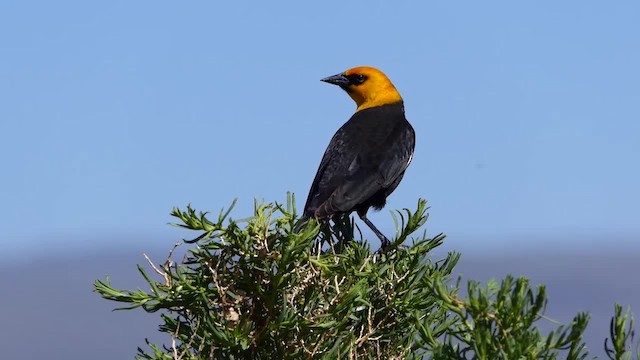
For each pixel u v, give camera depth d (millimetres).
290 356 8969
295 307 9062
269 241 8961
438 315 9562
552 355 7668
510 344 7590
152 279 9281
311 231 8906
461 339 8164
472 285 7680
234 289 9070
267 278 9000
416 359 9234
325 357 8867
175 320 9180
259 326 9070
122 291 9039
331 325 8852
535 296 7680
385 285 9672
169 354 9078
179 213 8938
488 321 7691
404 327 9625
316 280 9055
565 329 7609
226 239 8945
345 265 9570
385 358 9336
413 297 9594
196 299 9031
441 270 9859
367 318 9461
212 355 8961
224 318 9047
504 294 7621
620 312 7715
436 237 10148
